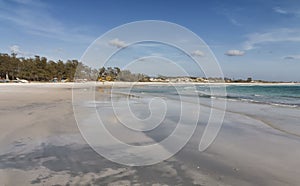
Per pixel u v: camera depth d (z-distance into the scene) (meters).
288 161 4.59
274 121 9.12
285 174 3.96
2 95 19.14
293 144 5.84
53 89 30.02
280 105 15.12
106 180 3.65
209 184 3.55
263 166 4.32
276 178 3.80
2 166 4.16
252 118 9.80
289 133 7.06
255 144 5.82
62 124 7.74
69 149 5.16
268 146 5.66
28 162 4.36
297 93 32.91
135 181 3.62
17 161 4.40
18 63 63.94
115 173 3.92
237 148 5.46
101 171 3.99
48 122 7.99
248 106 14.36
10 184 3.46
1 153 4.84
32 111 10.39
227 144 5.80
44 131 6.74
